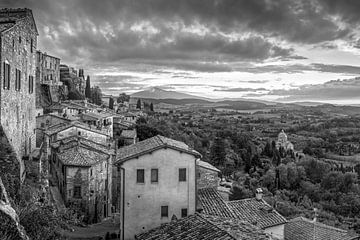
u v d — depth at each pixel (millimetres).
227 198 53656
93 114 98250
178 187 34500
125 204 33938
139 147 37219
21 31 38750
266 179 116062
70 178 53281
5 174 29625
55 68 128375
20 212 24828
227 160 127188
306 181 119000
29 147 43594
